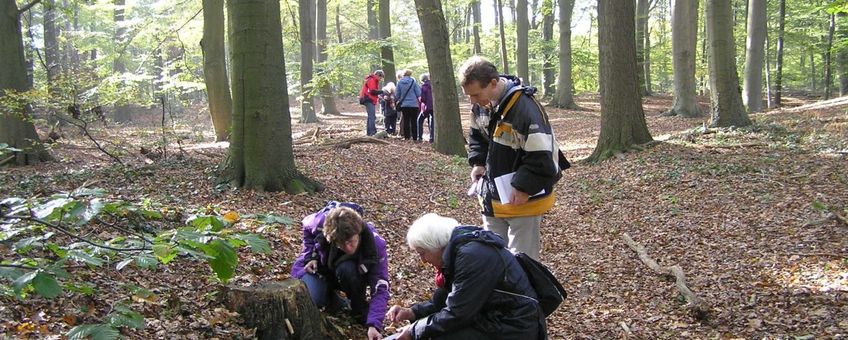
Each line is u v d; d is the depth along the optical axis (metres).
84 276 4.02
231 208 6.87
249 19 7.61
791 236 6.79
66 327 3.45
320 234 4.43
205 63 14.46
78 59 24.61
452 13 30.45
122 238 2.63
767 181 9.11
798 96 33.44
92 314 3.63
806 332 4.69
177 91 15.83
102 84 10.72
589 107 27.45
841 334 4.56
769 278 5.77
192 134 16.80
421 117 14.91
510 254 3.45
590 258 7.07
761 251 6.49
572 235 8.09
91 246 2.70
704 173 9.95
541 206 4.21
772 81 34.12
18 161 10.55
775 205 8.01
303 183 8.15
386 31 18.92
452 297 3.34
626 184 10.23
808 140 11.62
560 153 4.40
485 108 4.20
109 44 21.02
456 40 42.06
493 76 3.98
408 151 12.91
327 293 4.50
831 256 5.97
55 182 7.92
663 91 42.97
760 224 7.39
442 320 3.36
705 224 7.73
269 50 7.77
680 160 10.86
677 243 7.20
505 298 3.37
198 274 4.59
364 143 13.29
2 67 10.49
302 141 13.96
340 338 4.19
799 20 28.00
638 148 12.04
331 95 24.42
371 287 4.28
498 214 4.28
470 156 4.61
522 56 27.14
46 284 2.17
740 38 32.50
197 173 8.47
